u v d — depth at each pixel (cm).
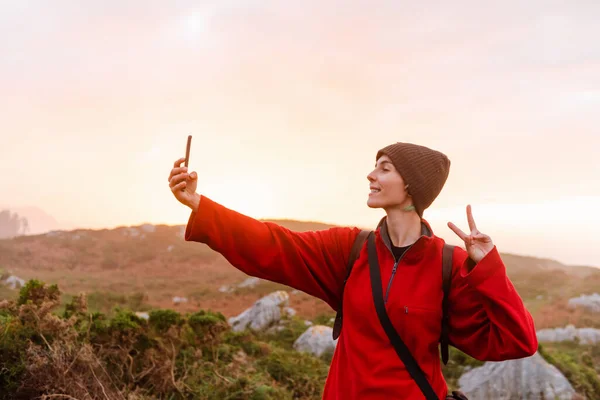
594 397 1107
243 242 196
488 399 1030
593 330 2025
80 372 456
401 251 202
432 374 191
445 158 206
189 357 649
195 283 3731
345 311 201
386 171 202
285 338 1412
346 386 193
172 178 189
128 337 570
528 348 175
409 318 188
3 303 501
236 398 598
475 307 189
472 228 186
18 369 423
